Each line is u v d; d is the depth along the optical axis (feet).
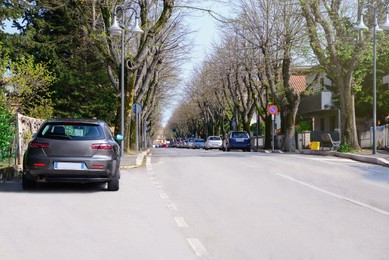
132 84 86.43
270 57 119.44
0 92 66.39
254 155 85.87
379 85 127.75
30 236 24.25
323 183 45.44
